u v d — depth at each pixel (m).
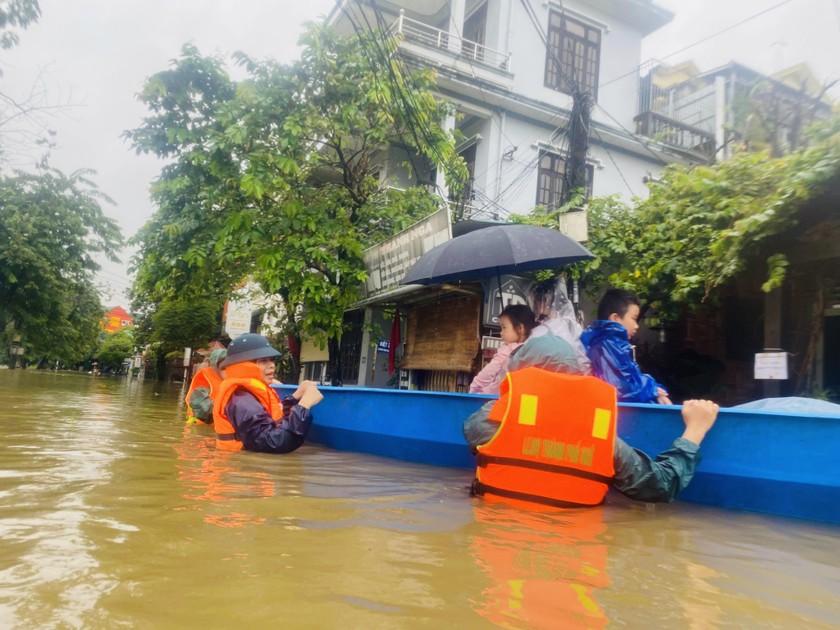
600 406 2.76
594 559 1.93
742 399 7.22
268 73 8.80
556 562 1.86
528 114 12.96
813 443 2.70
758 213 5.22
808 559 2.10
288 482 3.11
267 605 1.37
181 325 22.89
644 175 14.19
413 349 9.91
